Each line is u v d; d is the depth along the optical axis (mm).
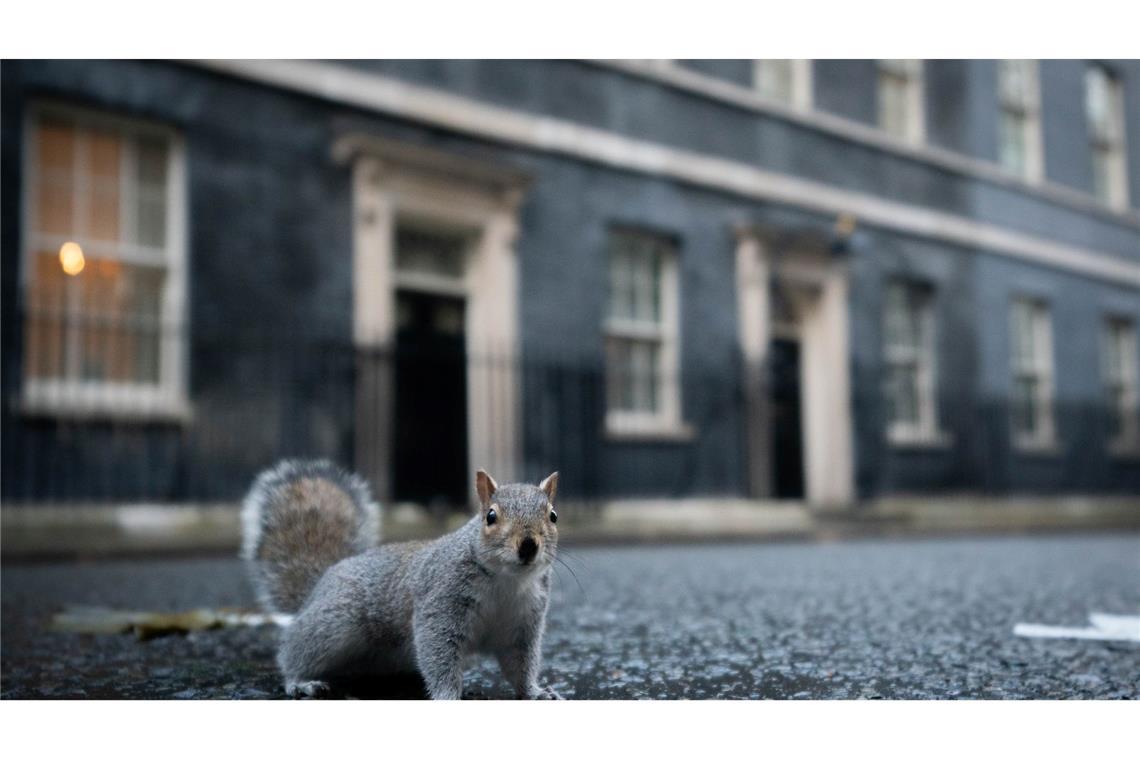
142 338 8562
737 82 13242
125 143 8648
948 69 15961
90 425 8055
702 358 12352
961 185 15836
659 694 2746
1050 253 17094
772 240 12914
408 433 10266
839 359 13703
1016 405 16484
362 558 2785
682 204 12367
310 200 9438
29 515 7652
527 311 10883
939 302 15305
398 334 10336
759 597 5027
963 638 3686
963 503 14836
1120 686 2826
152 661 3234
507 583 2494
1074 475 16969
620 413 11789
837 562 7316
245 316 8977
